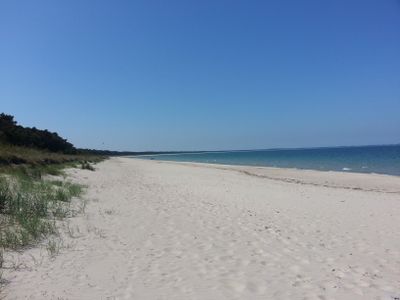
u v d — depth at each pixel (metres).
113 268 6.20
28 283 5.32
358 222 10.80
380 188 22.78
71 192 13.94
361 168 45.03
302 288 5.47
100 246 7.52
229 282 5.65
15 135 38.91
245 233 9.02
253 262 6.69
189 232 9.02
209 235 8.75
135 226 9.56
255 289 5.39
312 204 14.49
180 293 5.18
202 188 20.38
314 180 28.20
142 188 19.30
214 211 12.19
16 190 12.09
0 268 5.82
